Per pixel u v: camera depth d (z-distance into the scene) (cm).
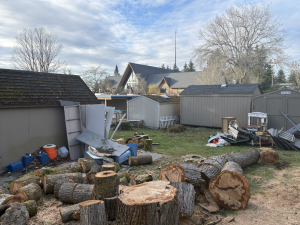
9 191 545
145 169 744
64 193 474
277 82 5712
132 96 2316
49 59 3170
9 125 773
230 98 1509
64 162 857
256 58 3016
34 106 837
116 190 402
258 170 696
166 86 4381
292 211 432
